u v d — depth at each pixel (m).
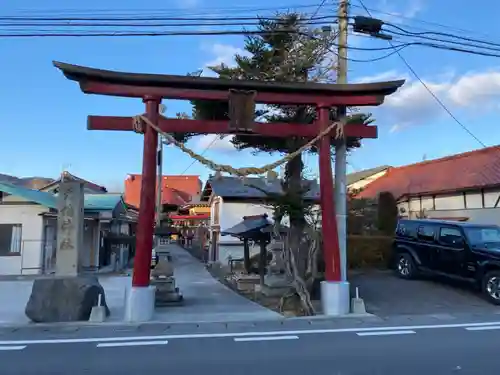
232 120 10.95
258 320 10.26
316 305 12.39
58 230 10.75
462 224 14.07
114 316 10.70
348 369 6.13
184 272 24.31
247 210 26.12
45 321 9.87
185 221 50.75
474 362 6.50
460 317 10.62
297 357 6.82
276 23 13.38
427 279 15.69
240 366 6.32
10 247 21.02
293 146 13.64
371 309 11.72
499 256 12.32
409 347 7.48
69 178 27.75
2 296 13.95
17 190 21.50
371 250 18.91
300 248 12.87
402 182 27.42
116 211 25.50
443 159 27.48
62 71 10.23
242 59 13.66
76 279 10.22
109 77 10.47
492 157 23.02
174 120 10.93
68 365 6.41
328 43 13.05
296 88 11.29
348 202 21.94
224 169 10.84
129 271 23.00
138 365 6.39
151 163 10.60
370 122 14.74
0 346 7.64
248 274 18.25
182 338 8.28
